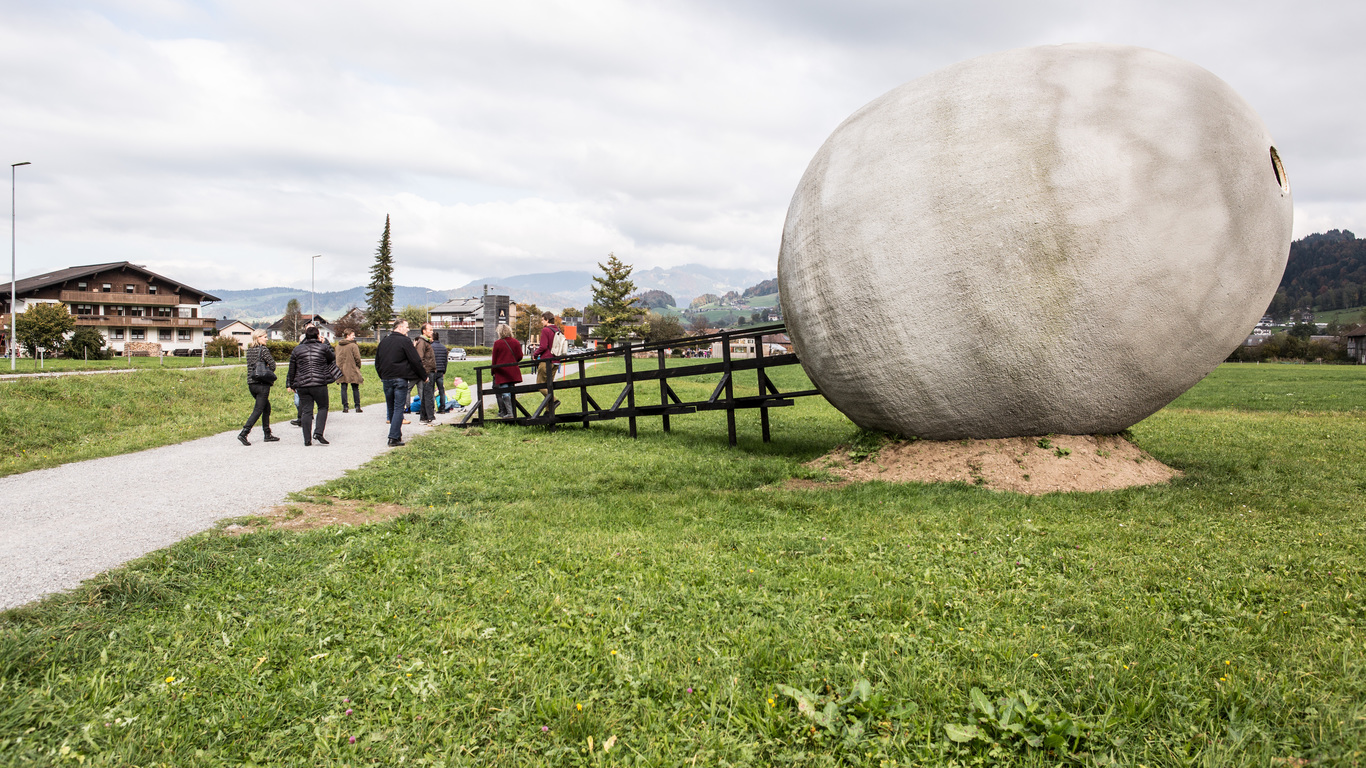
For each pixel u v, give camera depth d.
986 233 7.27
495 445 11.93
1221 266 7.12
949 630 3.93
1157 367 7.56
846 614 4.20
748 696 3.27
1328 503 6.72
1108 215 6.99
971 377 7.77
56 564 5.13
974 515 6.49
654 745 2.93
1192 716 3.03
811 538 5.82
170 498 7.56
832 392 9.15
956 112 7.69
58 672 3.45
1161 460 9.16
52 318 51.94
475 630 4.02
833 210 8.23
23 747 2.85
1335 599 4.22
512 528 6.36
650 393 25.06
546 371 14.38
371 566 5.28
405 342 11.62
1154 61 7.56
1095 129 7.14
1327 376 36.22
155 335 69.44
